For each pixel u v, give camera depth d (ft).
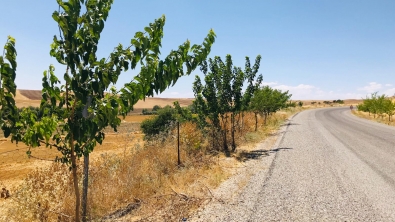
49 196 18.63
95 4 9.38
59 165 25.17
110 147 54.49
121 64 9.39
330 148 39.19
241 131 49.65
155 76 10.16
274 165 28.60
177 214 16.21
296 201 18.24
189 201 17.75
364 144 43.29
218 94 37.14
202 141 38.99
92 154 47.98
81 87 8.77
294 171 26.13
